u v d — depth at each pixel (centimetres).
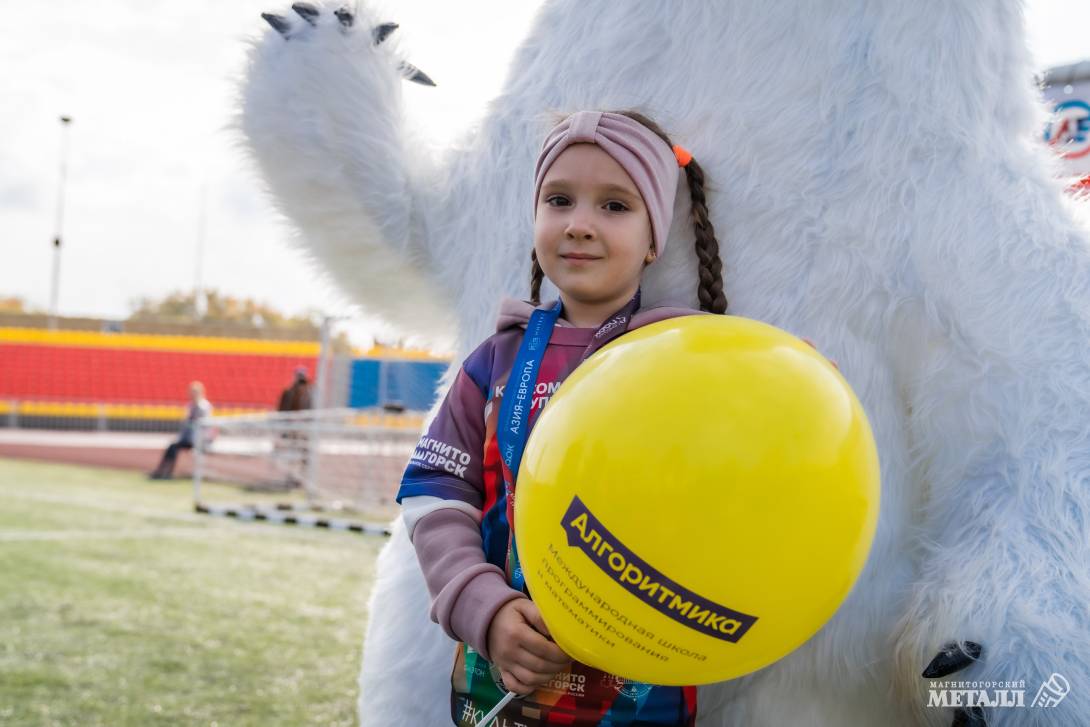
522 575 136
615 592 110
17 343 2928
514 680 129
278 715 373
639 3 158
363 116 176
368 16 180
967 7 146
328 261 189
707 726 148
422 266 184
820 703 147
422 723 160
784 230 146
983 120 147
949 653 129
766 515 106
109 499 1044
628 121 140
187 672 425
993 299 139
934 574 139
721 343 116
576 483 112
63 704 377
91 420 2459
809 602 111
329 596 592
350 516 1001
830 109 146
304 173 177
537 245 142
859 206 144
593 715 133
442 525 142
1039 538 131
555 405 120
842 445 111
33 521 852
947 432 143
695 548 106
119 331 3116
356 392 1662
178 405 2683
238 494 1168
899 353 146
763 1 149
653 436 108
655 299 151
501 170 172
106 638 476
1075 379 135
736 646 111
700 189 147
